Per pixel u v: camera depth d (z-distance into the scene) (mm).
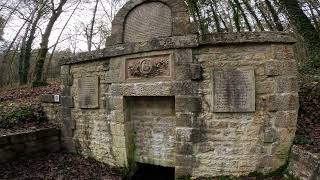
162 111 6445
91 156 7516
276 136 5414
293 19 10469
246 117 5504
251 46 5477
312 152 4609
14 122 8547
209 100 5645
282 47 5484
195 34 5629
